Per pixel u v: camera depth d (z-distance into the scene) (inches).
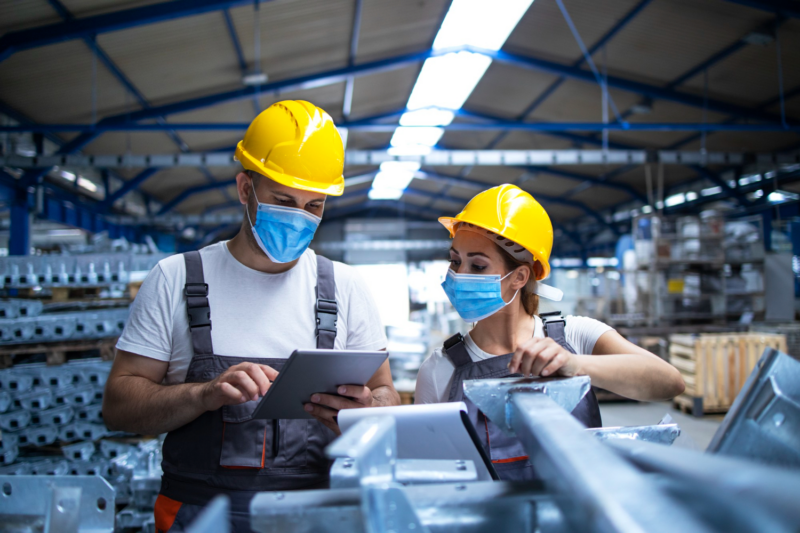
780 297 335.3
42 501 34.9
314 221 50.9
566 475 15.7
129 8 217.9
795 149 400.5
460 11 291.7
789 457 24.3
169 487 48.1
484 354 57.1
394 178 630.5
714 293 298.7
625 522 11.8
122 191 419.5
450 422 30.3
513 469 48.7
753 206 437.7
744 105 348.2
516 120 435.2
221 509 17.4
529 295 60.4
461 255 56.8
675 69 319.3
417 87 391.5
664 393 47.8
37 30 213.6
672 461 16.3
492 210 55.3
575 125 344.2
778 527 11.0
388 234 820.0
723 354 238.7
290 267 54.4
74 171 392.8
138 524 100.7
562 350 38.3
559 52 325.4
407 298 802.8
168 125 311.6
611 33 293.4
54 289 135.2
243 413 47.7
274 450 47.5
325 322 52.9
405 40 319.9
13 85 257.8
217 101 317.7
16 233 328.8
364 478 18.7
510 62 331.6
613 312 379.9
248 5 239.0
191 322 49.3
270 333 51.0
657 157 344.8
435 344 308.8
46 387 124.3
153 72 275.9
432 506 22.6
